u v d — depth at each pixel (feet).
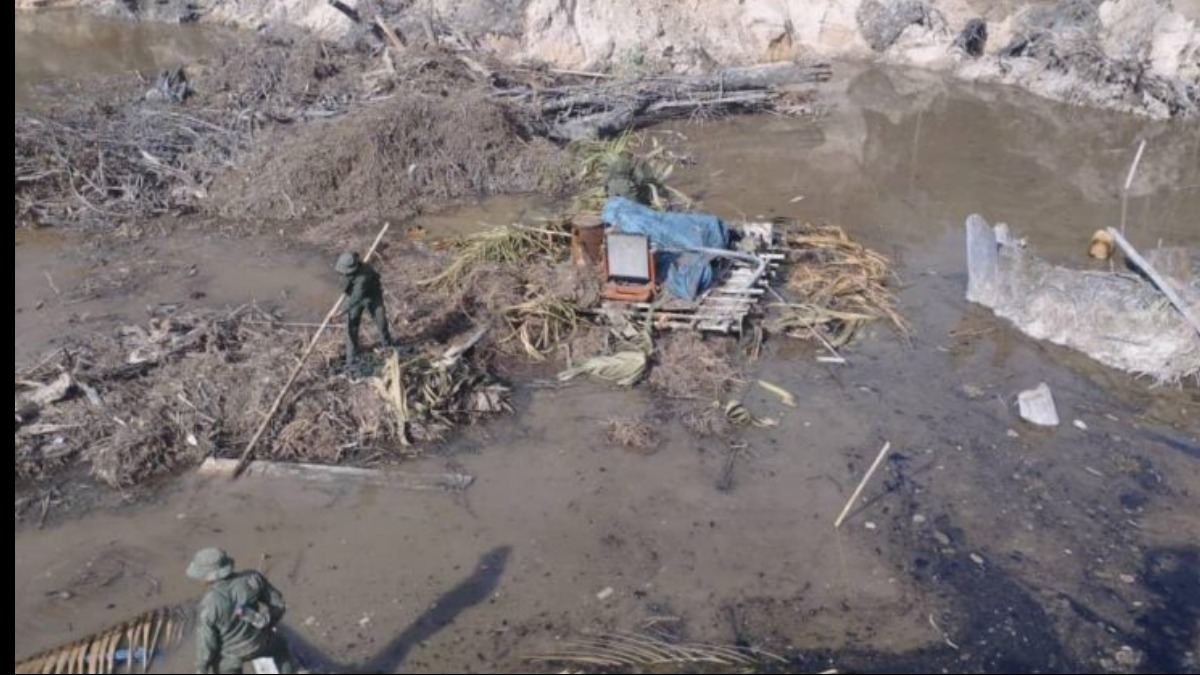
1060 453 34.22
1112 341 39.93
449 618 26.68
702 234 42.83
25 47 81.35
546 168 54.60
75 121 57.93
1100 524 30.86
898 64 76.38
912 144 62.95
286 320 40.22
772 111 67.87
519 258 43.86
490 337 39.40
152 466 32.19
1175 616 27.43
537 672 24.88
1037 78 71.82
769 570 28.68
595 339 39.14
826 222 51.62
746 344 40.16
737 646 25.95
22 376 35.12
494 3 73.82
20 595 27.20
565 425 35.22
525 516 30.68
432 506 31.07
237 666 21.84
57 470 32.07
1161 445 34.76
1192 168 59.62
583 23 73.56
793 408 36.37
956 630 26.76
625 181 48.37
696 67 74.02
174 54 79.92
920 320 42.52
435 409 34.96
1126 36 69.67
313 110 60.29
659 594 27.73
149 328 39.09
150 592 27.43
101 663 23.73
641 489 32.01
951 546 29.81
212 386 34.58
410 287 42.37
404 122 53.78
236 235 48.65
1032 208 53.98
